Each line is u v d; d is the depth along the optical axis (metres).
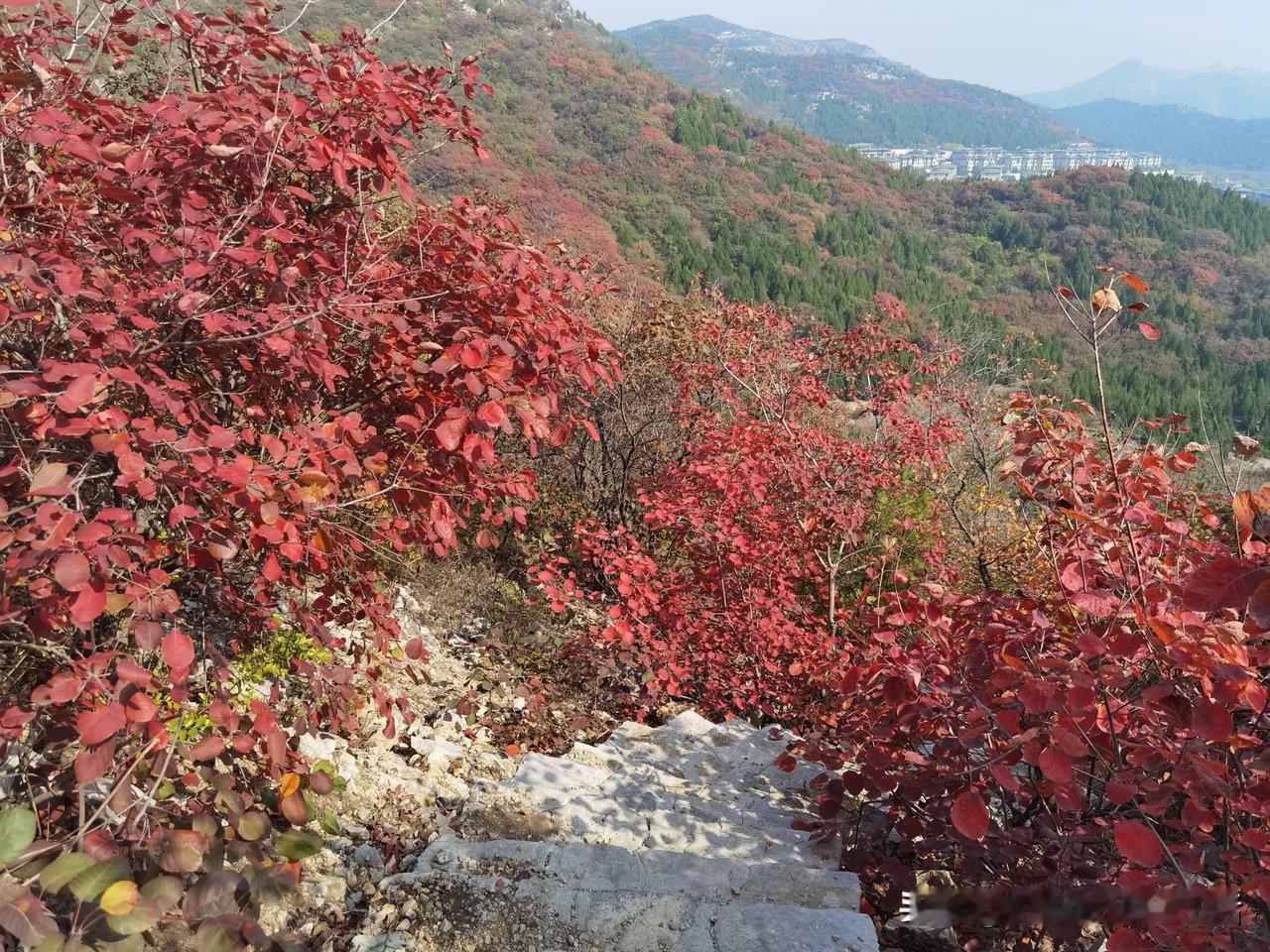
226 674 2.63
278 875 1.68
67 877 1.42
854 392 10.98
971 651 3.04
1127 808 3.13
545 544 7.47
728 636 5.91
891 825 3.45
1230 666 2.19
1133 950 2.01
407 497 3.01
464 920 2.67
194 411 2.29
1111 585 2.94
